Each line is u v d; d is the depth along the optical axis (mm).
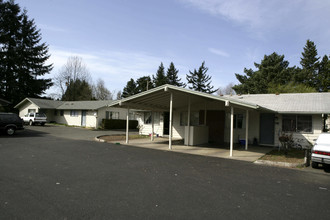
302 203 4691
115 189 5156
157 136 20547
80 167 7188
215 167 8031
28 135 17141
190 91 11672
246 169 7914
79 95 50094
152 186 5473
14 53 39438
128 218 3695
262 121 15602
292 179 6734
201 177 6504
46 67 44219
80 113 31656
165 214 3904
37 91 42312
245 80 40188
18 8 40656
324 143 8773
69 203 4242
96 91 58531
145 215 3834
